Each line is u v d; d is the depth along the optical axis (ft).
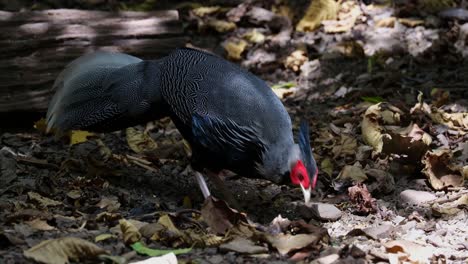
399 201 27.71
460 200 26.89
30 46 34.68
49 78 34.58
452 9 43.60
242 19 44.57
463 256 22.58
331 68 40.73
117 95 27.73
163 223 23.27
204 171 27.76
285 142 25.25
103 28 36.11
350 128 33.99
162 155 31.53
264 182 29.91
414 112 33.32
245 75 26.30
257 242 22.70
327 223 25.96
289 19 44.45
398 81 38.40
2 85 33.88
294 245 22.12
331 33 43.52
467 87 37.50
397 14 44.34
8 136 32.89
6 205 24.95
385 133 31.60
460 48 41.37
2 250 21.17
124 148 32.63
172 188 29.01
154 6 45.47
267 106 25.38
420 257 22.17
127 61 29.32
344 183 28.91
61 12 35.78
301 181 24.76
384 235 24.23
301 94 38.70
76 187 27.50
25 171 28.81
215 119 25.50
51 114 29.04
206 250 22.26
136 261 20.95
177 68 26.81
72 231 23.03
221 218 23.84
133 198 27.53
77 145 31.96
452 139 32.45
